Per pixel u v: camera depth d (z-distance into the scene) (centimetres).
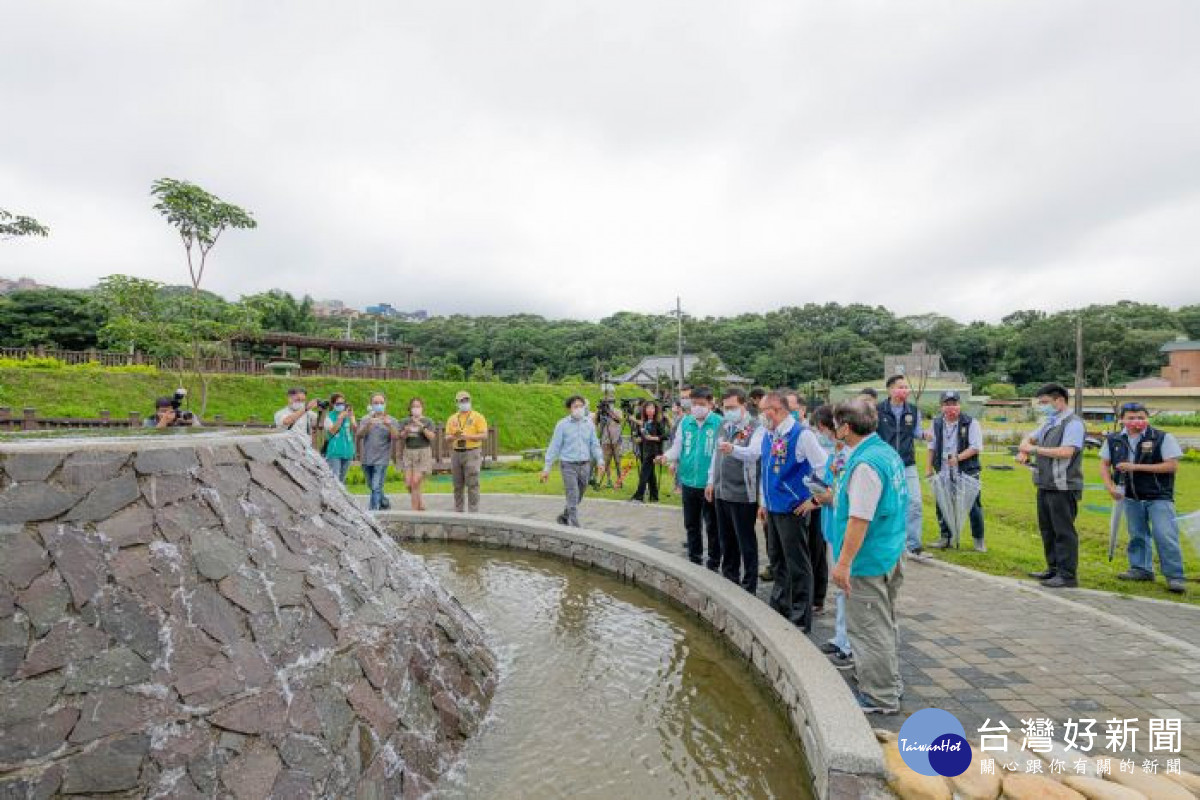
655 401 1023
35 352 2162
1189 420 3572
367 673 288
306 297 4850
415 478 875
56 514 224
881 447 337
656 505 948
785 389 545
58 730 200
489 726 351
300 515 312
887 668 330
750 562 512
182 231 1536
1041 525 588
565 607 549
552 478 1320
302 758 244
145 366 2081
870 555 332
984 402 5181
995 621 464
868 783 263
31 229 1506
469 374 6106
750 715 370
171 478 260
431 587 396
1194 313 7031
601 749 332
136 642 222
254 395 2212
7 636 201
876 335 7088
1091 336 5919
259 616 258
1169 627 457
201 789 216
